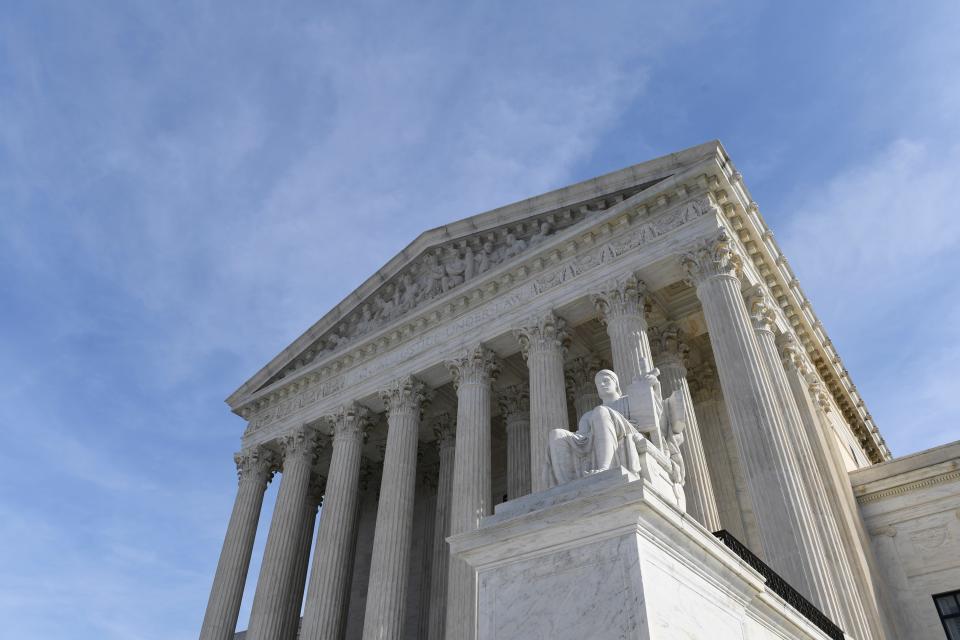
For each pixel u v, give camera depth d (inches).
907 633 1236.5
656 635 319.3
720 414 1503.4
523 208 1600.6
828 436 1451.8
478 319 1547.7
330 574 1486.2
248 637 1528.1
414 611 1804.9
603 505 362.9
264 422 1942.7
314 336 1962.4
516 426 1625.2
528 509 409.7
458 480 1362.0
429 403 1672.0
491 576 392.8
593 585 347.6
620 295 1290.6
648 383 516.7
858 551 1172.5
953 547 1268.5
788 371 1373.0
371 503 2059.5
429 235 1779.0
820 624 628.7
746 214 1322.6
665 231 1307.8
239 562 1738.4
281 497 1733.5
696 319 1435.8
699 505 1128.2
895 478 1378.0
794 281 1472.7
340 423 1716.3
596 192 1470.2
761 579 470.0
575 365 1584.6
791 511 941.2
